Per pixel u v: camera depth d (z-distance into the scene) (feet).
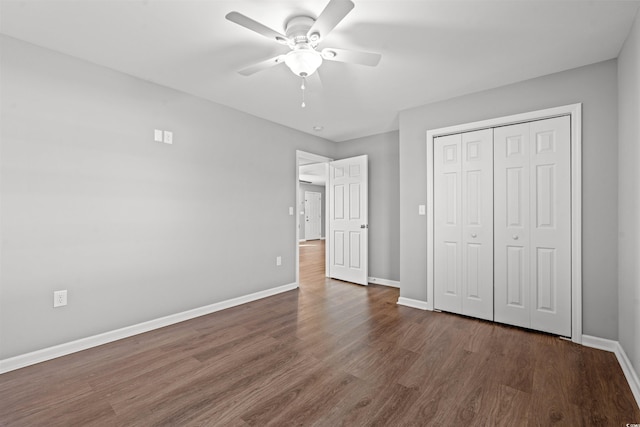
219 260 10.66
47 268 7.03
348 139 15.80
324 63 7.77
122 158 8.29
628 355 6.45
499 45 6.93
